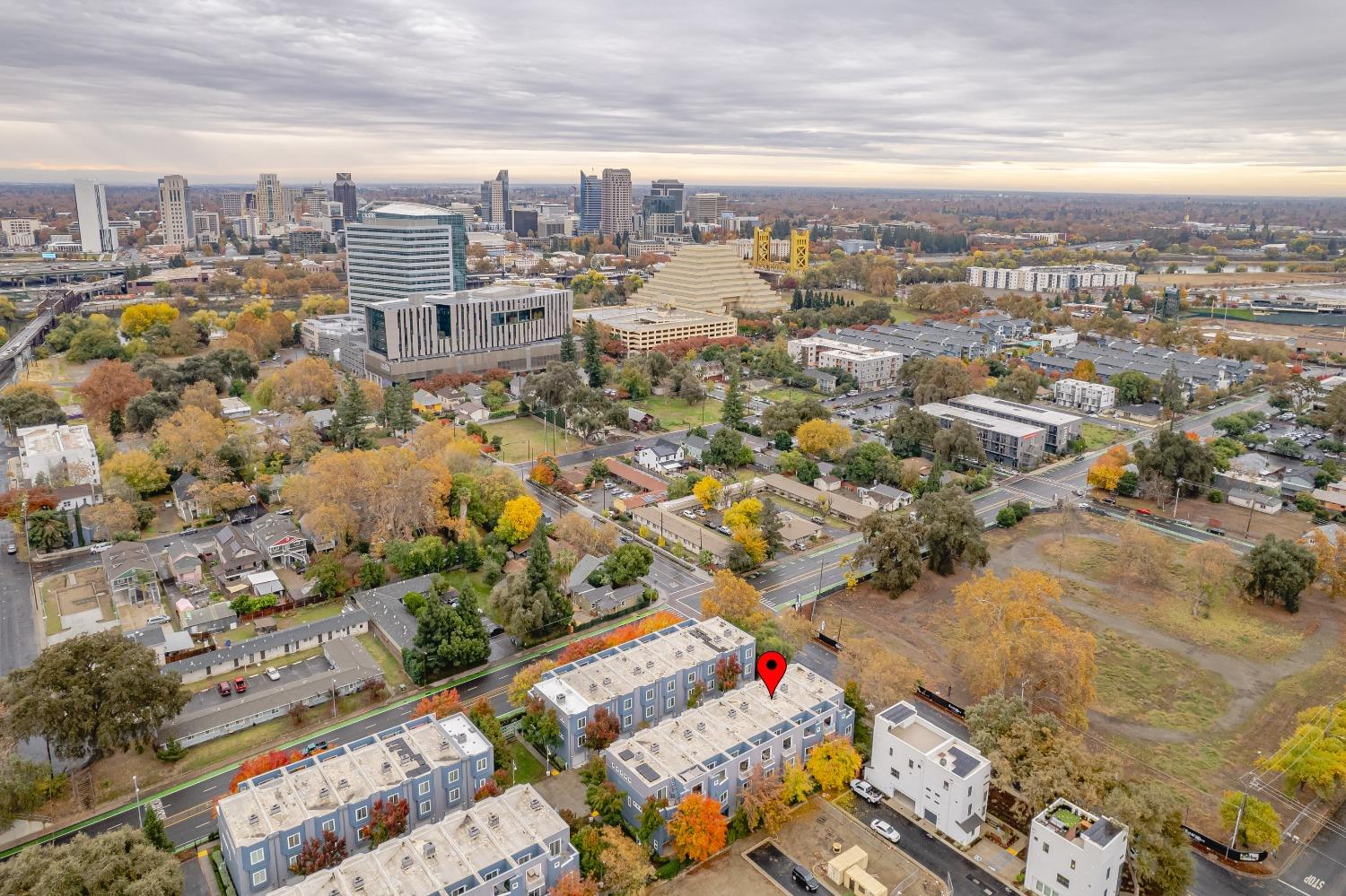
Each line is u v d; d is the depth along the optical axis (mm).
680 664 167375
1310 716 155500
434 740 144000
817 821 142375
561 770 152000
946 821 138875
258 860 120000
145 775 149375
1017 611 168250
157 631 185875
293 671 180875
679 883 128125
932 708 171875
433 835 123375
